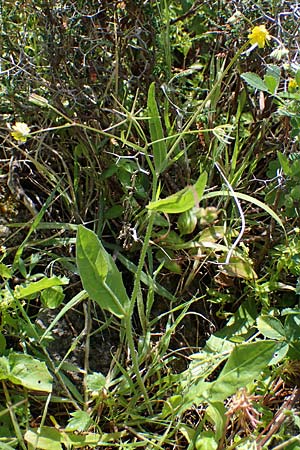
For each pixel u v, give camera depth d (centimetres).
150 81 55
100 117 54
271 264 52
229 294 53
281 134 56
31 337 47
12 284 50
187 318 52
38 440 42
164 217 54
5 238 53
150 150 55
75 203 54
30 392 46
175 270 53
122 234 54
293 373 46
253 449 42
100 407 46
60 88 53
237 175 55
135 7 55
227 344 49
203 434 43
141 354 48
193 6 61
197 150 58
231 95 59
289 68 52
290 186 50
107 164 55
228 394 42
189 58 65
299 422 41
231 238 54
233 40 57
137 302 49
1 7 54
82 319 50
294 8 54
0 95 53
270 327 45
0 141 57
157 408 47
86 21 54
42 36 53
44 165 55
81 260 41
